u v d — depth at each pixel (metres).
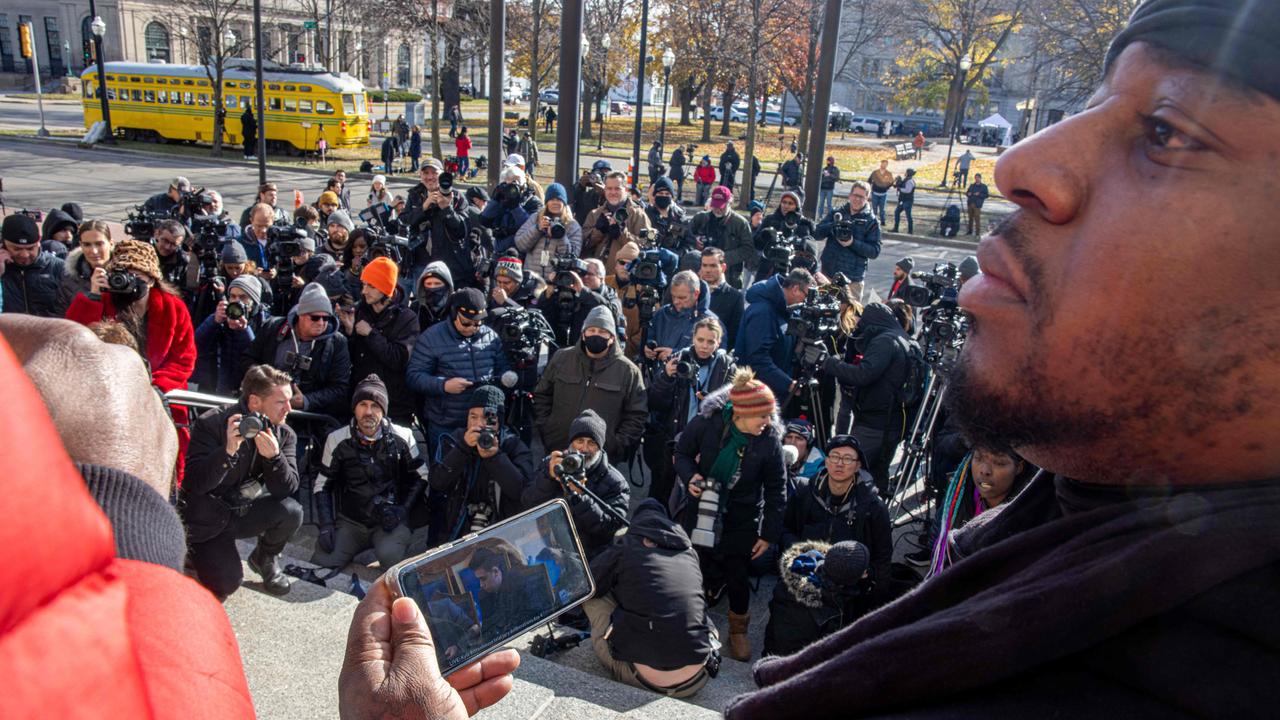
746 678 4.64
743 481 4.98
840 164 36.38
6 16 53.12
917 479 7.55
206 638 0.51
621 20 37.97
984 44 35.88
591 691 3.75
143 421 0.68
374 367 6.78
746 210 24.36
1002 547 0.48
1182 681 0.36
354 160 29.83
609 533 5.03
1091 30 16.78
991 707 0.41
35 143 29.23
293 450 4.56
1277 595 0.35
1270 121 0.37
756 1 27.08
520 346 6.49
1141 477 0.40
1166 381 0.38
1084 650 0.40
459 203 9.35
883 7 34.12
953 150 44.78
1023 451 0.43
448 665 1.22
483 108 54.25
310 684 3.56
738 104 60.09
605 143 39.53
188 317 5.47
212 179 24.58
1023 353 0.42
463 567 1.26
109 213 19.14
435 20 28.39
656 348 7.14
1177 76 0.39
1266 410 0.37
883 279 16.72
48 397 0.63
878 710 0.44
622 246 9.55
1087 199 0.41
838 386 7.06
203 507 4.20
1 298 6.89
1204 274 0.37
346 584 5.06
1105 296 0.39
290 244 7.93
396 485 5.45
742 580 5.04
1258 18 0.37
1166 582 0.37
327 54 37.88
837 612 4.51
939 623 0.44
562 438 6.36
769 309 6.99
